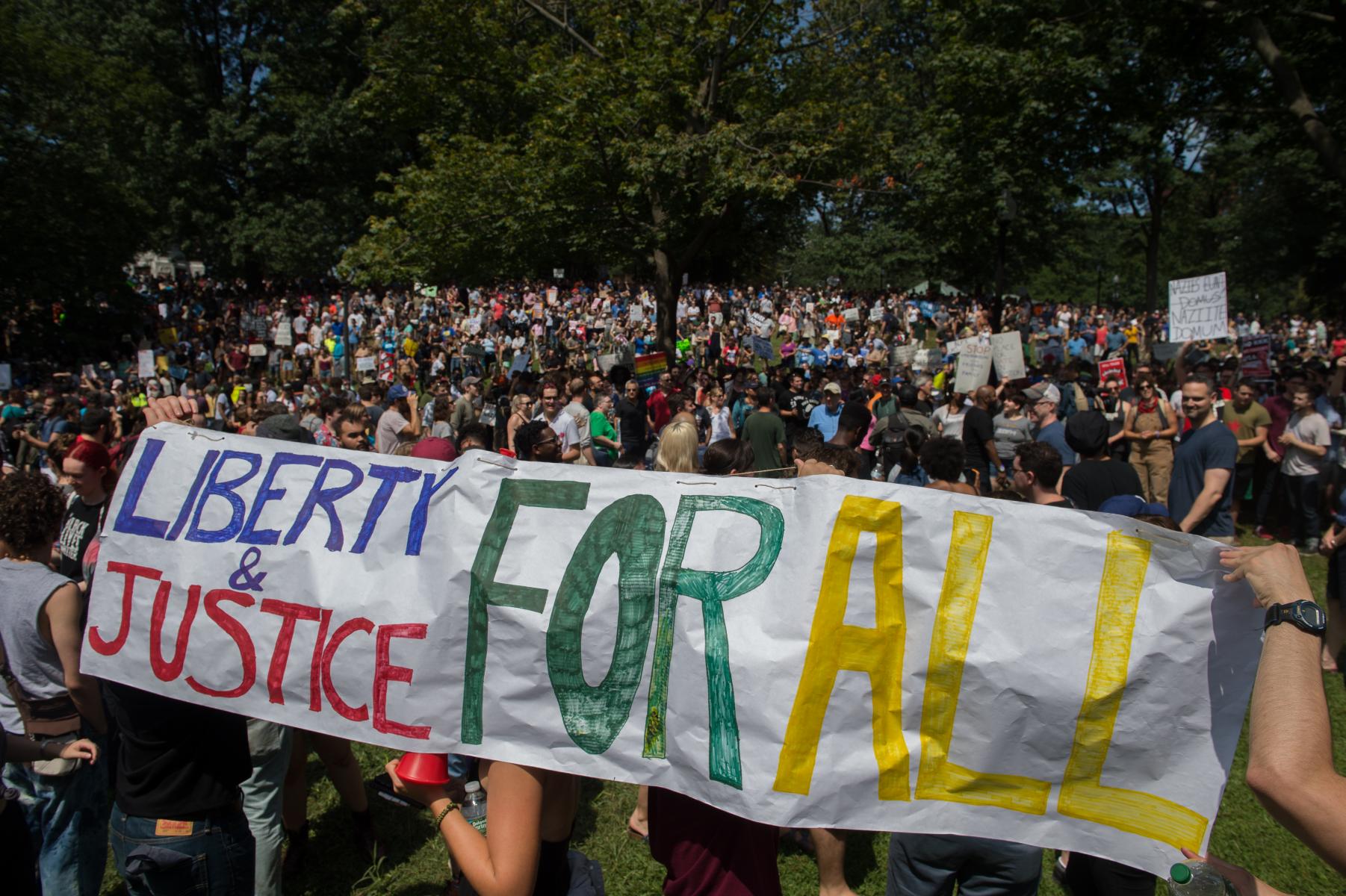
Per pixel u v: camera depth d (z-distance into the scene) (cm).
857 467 466
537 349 2694
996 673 220
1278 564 183
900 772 221
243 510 281
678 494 243
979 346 1195
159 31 3762
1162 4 1548
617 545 242
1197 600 212
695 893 233
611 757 232
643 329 2731
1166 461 863
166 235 3947
